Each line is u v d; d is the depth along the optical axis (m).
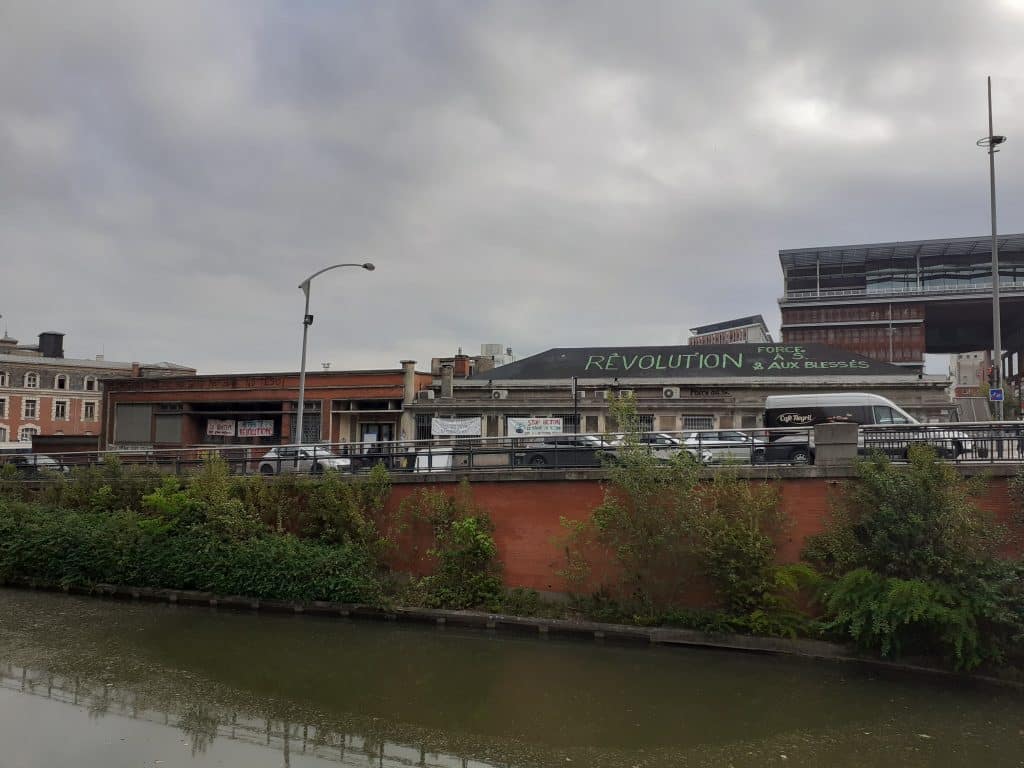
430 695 14.80
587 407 44.12
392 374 45.84
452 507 20.83
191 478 24.25
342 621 20.12
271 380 48.56
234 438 50.16
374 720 13.62
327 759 12.06
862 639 16.23
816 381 45.44
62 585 23.70
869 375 45.75
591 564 19.48
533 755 12.24
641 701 14.45
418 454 22.14
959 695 14.71
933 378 44.66
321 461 27.94
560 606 19.50
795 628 17.06
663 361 52.03
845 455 17.95
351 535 21.75
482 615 19.33
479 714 13.86
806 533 17.95
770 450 21.61
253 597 21.41
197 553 22.16
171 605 22.02
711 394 46.41
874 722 13.45
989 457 17.42
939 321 118.44
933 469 16.28
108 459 27.59
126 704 14.38
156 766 11.78
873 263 116.81
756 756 12.18
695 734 12.98
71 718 13.69
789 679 15.62
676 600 18.44
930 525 15.77
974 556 15.54
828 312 113.12
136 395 52.84
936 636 15.60
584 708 14.13
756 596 17.55
